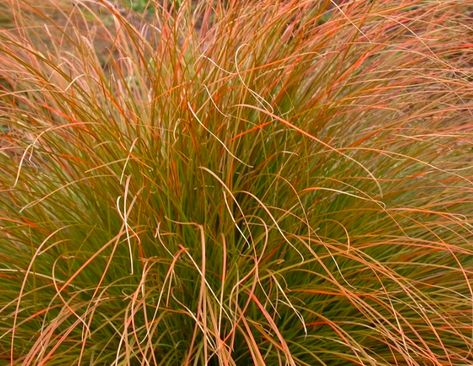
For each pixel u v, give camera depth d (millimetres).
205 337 1541
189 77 2027
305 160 1998
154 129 1926
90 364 1734
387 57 2402
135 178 1923
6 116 2197
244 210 2010
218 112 1938
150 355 1738
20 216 1945
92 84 2414
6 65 2514
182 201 1930
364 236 1896
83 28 3527
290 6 2018
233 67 2041
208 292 1905
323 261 1995
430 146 2303
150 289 1776
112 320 1830
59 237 1990
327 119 2037
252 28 2145
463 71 2174
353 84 2160
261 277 1868
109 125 1974
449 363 1771
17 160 2225
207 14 2404
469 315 1955
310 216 2025
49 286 1949
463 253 2094
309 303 1964
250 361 1955
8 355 1903
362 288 1936
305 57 2057
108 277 1963
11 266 2012
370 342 1945
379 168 2215
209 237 1912
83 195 2141
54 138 2158
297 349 1919
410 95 2387
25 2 2561
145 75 2658
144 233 1896
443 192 2115
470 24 2531
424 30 2598
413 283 1995
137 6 3713
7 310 1945
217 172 1959
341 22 2146
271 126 2008
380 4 2250
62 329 1931
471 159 2379
